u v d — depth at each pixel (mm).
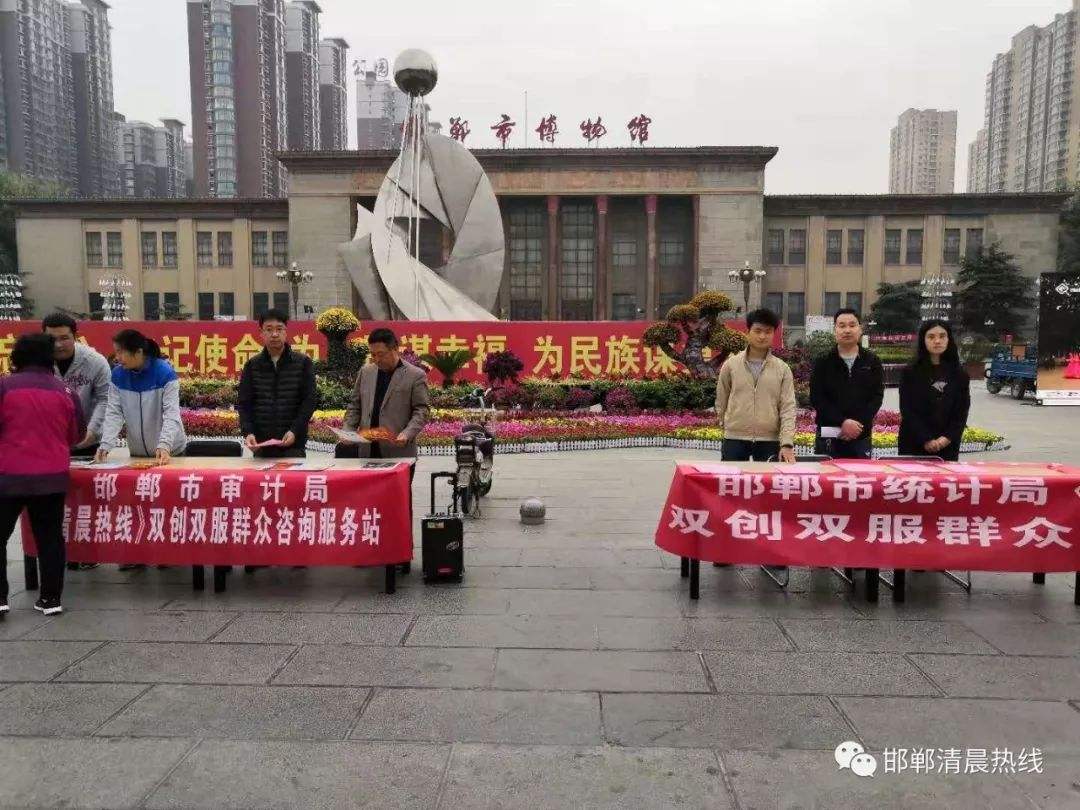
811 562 4438
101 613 4340
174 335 17609
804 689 3379
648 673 3531
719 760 2824
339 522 4590
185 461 5090
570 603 4473
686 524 4531
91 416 5477
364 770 2756
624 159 40812
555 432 11273
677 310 13602
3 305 41875
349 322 14625
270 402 5406
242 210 44781
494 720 3096
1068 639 3961
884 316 40812
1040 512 4387
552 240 41531
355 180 41375
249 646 3842
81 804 2576
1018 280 39875
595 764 2789
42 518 4305
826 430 5355
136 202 44750
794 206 43531
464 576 4984
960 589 4785
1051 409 17688
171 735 2994
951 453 5297
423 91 19688
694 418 13133
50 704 3240
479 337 17328
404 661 3656
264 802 2578
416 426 5328
